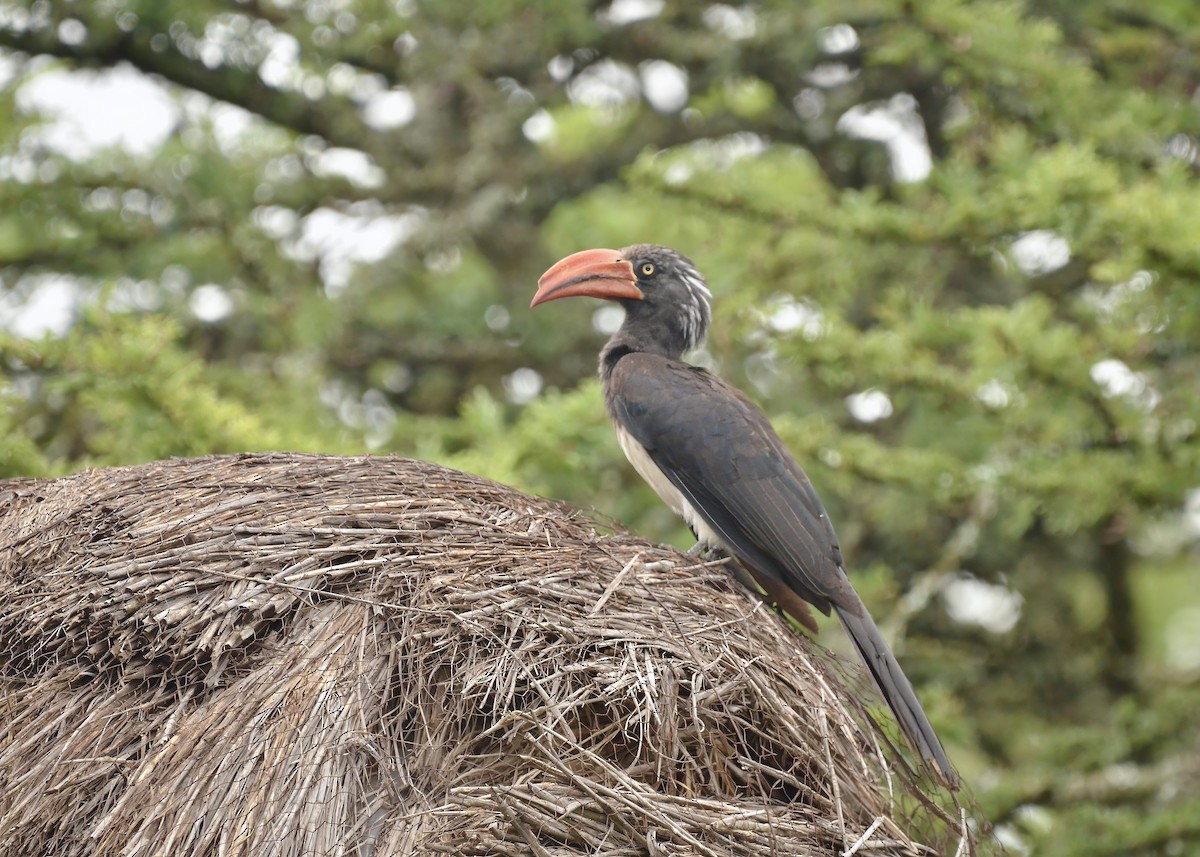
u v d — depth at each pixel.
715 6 18.61
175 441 10.30
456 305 18.34
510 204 18.12
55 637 6.86
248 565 6.88
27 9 17.56
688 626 7.01
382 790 6.26
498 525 7.43
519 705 6.57
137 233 17.52
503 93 19.00
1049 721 16.31
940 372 12.68
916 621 15.89
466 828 6.07
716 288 14.23
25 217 17.30
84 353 10.55
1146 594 19.16
